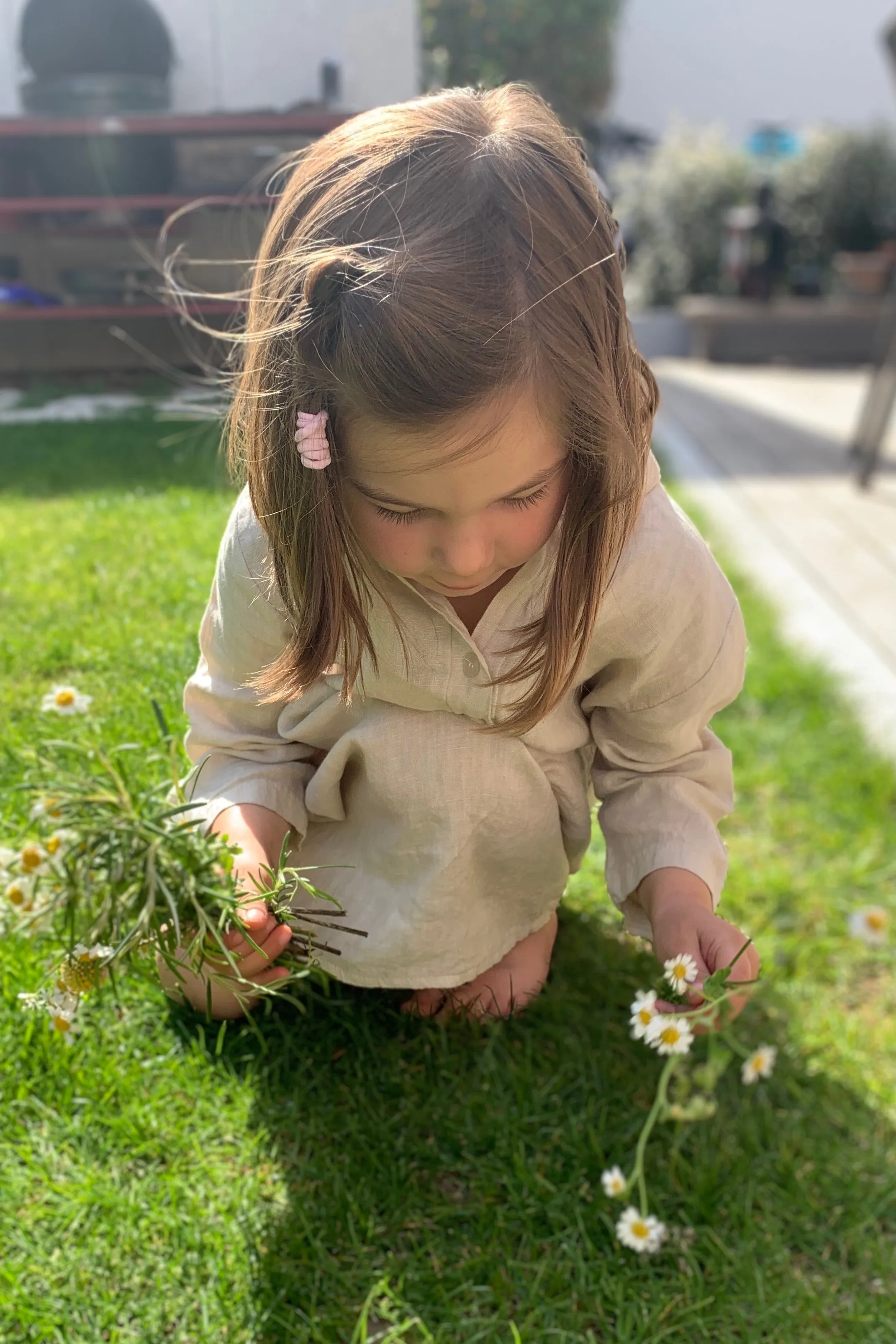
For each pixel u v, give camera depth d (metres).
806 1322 0.96
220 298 1.14
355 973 1.13
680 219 8.57
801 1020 1.29
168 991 1.08
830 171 8.54
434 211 0.74
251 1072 1.08
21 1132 1.00
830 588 2.77
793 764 1.86
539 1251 0.99
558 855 1.17
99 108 1.50
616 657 1.04
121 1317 0.89
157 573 1.30
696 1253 0.99
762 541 3.12
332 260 0.74
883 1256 1.01
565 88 3.21
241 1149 1.02
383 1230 0.98
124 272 1.42
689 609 1.01
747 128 9.76
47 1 1.49
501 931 1.19
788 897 1.51
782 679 2.14
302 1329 0.89
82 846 0.83
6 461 1.41
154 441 1.42
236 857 0.98
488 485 0.77
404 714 1.06
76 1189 0.96
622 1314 0.94
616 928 1.36
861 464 3.79
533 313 0.75
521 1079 1.12
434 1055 1.14
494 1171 1.04
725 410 5.34
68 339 1.42
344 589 0.86
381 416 0.74
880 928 1.35
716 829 1.13
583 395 0.78
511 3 2.66
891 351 3.63
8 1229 0.93
